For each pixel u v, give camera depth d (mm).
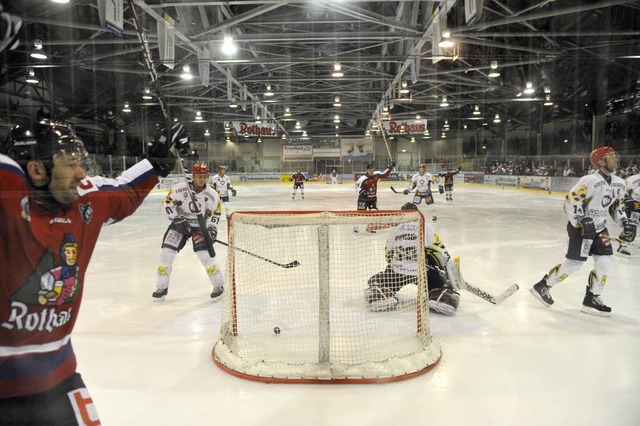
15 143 1069
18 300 1072
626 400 2297
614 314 3705
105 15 5730
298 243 4418
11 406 1119
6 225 1016
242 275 4082
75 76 14383
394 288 3602
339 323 3336
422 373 2588
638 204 5926
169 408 2205
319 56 14992
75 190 1137
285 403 2262
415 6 10625
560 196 17234
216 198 4090
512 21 10828
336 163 32750
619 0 10547
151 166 1562
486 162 23719
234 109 28609
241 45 13367
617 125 16594
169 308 3869
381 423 2084
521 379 2535
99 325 3416
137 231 8531
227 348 2752
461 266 5535
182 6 9633
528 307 3898
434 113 28406
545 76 17969
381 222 2746
